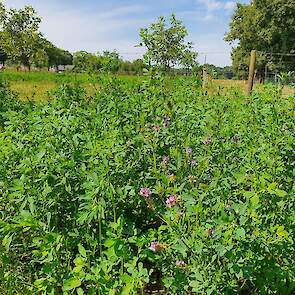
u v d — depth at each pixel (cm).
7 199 334
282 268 320
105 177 319
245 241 273
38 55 5700
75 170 343
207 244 274
